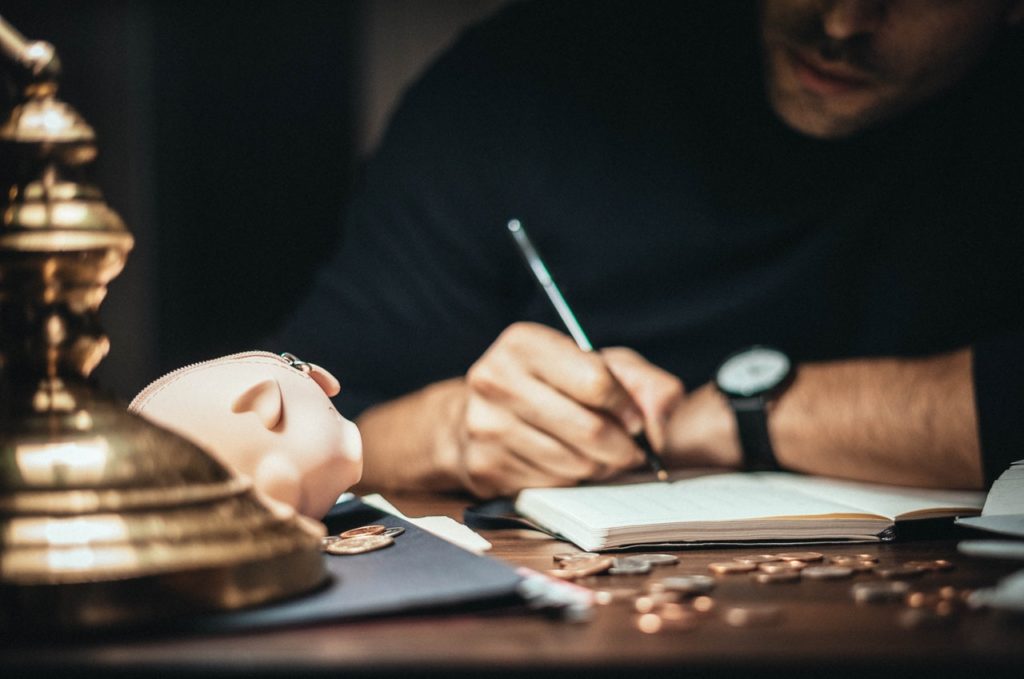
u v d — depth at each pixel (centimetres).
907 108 169
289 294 291
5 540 55
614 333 184
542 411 120
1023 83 172
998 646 54
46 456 58
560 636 57
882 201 174
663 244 183
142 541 56
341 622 59
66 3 277
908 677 52
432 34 301
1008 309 174
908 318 174
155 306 283
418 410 151
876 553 85
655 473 127
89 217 61
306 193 295
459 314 192
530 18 203
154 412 77
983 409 136
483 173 194
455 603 60
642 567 76
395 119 206
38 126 61
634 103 189
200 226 289
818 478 135
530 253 139
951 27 160
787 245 179
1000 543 79
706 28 185
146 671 51
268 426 77
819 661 52
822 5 160
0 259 60
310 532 64
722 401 152
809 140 176
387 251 194
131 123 282
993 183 173
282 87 294
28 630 54
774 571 75
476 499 135
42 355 61
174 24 287
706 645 55
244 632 56
